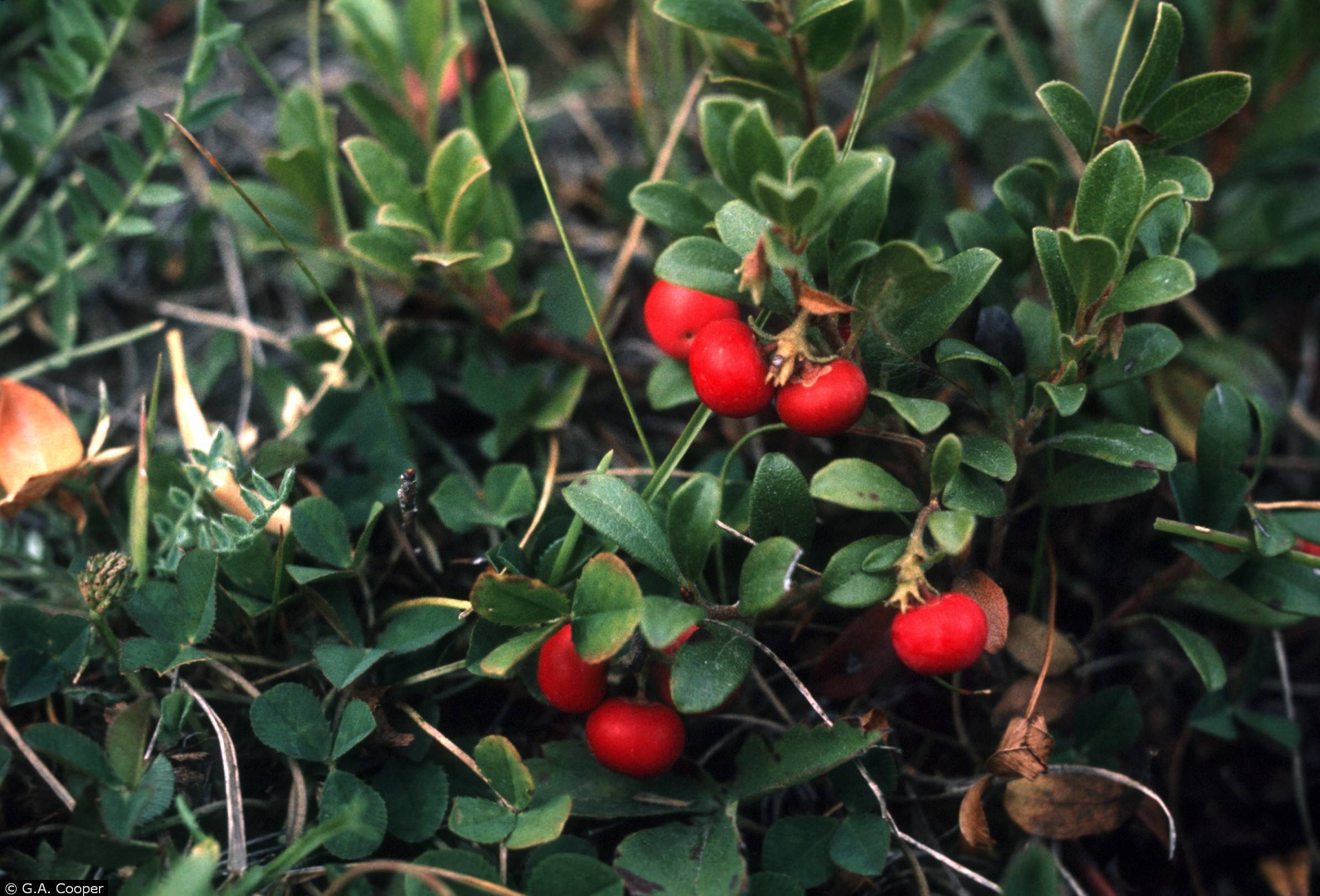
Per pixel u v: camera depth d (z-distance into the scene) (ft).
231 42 0.85
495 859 0.76
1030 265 0.85
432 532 0.85
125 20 0.87
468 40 1.06
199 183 1.00
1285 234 0.94
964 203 0.96
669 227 0.75
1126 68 0.93
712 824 0.75
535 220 0.97
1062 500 0.77
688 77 1.00
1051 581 0.82
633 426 0.92
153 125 0.86
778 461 0.73
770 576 0.71
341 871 0.73
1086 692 0.84
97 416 0.89
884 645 0.78
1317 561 0.75
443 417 0.91
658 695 0.76
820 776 0.78
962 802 0.78
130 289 0.97
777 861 0.75
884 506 0.70
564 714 0.80
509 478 0.82
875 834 0.75
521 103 0.89
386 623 0.80
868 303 0.71
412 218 0.83
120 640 0.80
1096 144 0.75
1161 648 0.88
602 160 1.07
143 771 0.73
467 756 0.77
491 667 0.71
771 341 0.70
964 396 0.78
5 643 0.75
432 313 0.89
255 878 0.70
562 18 1.12
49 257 0.88
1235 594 0.80
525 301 0.90
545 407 0.87
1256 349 0.91
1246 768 0.87
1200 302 0.97
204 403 0.93
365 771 0.78
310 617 0.81
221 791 0.78
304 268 0.80
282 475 0.83
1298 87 0.91
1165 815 0.81
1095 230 0.71
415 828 0.75
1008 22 0.97
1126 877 0.81
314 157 0.87
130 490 0.84
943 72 0.85
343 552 0.78
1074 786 0.78
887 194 0.73
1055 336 0.73
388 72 0.90
